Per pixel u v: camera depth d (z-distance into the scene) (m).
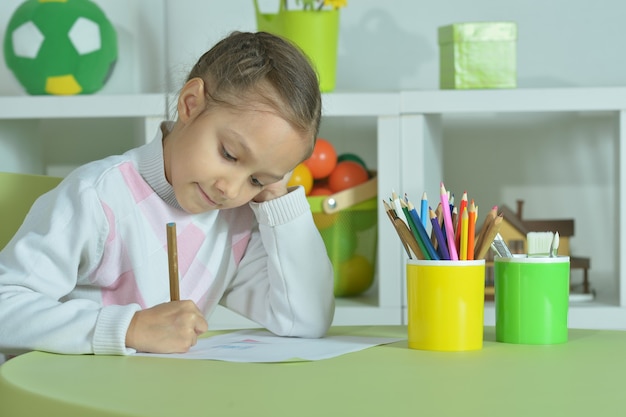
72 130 2.60
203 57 1.30
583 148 2.49
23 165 2.40
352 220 2.24
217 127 1.20
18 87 2.46
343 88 2.53
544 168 2.51
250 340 1.16
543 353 1.01
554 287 1.09
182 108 1.25
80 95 2.18
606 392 0.77
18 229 1.36
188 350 1.04
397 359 0.97
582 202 2.50
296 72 1.22
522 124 2.51
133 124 2.57
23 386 0.79
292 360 0.95
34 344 1.03
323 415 0.68
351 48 2.53
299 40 2.16
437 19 2.50
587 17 2.48
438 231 1.06
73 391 0.77
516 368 0.90
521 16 2.49
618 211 2.13
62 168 2.61
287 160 1.21
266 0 2.41
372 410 0.69
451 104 2.10
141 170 1.33
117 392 0.76
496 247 1.14
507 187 2.52
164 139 1.36
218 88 1.22
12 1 2.53
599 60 2.48
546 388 0.79
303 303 1.29
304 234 1.33
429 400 0.73
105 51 2.27
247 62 1.21
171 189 1.33
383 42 2.52
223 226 1.41
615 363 0.94
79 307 1.08
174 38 2.35
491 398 0.74
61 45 2.22
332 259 2.25
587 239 2.50
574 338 1.14
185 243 1.35
